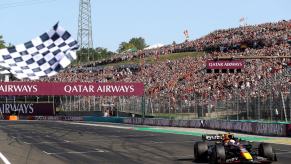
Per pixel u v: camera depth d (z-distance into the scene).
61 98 70.38
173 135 35.03
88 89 58.41
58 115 69.62
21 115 69.25
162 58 87.69
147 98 55.81
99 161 18.52
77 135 35.25
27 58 63.94
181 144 26.42
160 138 31.75
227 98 41.25
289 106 31.88
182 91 56.66
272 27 71.25
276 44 63.56
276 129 31.53
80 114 66.62
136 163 17.59
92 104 65.56
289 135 30.17
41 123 56.25
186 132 38.44
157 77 68.06
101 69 84.44
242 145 15.88
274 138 29.64
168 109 50.84
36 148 24.77
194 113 45.94
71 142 28.80
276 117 33.41
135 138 31.91
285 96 32.41
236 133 36.03
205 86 54.66
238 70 38.12
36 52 63.94
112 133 37.69
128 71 77.38
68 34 63.91
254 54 59.28
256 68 53.22
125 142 28.42
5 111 69.00
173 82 62.44
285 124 30.59
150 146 25.30
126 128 45.88
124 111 61.78
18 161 18.81
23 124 53.34
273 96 33.72
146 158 19.28
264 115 34.97
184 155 20.16
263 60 55.66
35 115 69.06
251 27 76.25
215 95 46.69
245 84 48.91
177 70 67.00
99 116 63.78
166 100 51.38
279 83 41.53
